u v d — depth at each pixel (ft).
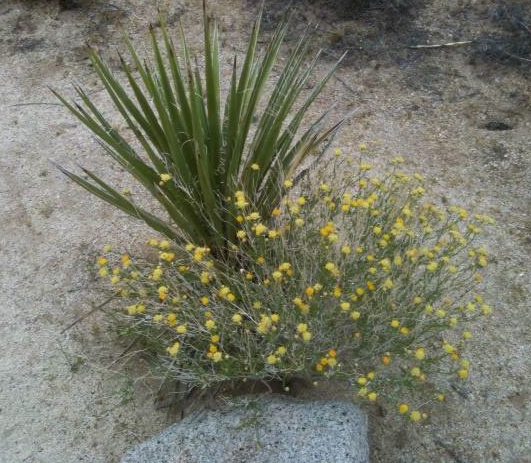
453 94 6.49
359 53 7.01
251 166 4.05
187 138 4.09
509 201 5.45
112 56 7.25
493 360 4.38
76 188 5.82
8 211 5.66
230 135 4.05
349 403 3.80
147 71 3.92
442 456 3.94
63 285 5.05
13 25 7.76
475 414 4.11
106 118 6.48
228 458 3.51
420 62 6.86
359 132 6.14
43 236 5.44
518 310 4.66
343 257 3.78
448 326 3.72
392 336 3.62
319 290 3.53
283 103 4.01
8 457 4.09
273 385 4.20
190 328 3.84
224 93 6.57
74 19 7.79
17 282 5.10
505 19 7.13
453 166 5.78
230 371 3.65
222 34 7.37
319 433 3.51
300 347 3.66
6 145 6.28
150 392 4.34
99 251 5.28
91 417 4.26
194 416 3.88
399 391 3.61
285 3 7.66
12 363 4.57
